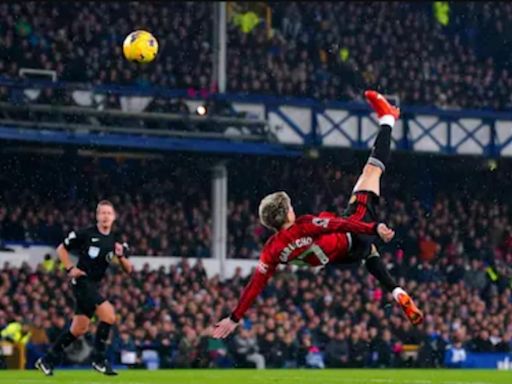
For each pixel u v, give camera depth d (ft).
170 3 138.31
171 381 63.05
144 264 118.21
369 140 140.87
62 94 124.98
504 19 158.30
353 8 149.48
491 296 134.00
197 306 113.50
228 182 142.82
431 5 153.99
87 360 103.24
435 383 63.77
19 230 124.57
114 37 133.69
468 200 152.46
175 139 130.52
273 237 46.37
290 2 145.59
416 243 140.87
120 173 135.74
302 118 137.80
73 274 64.13
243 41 140.67
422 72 149.79
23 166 131.54
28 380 62.59
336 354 113.80
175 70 134.92
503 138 147.74
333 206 144.87
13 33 127.54
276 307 116.16
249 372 79.87
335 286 123.24
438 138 144.25
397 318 119.55
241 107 134.62
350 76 144.77
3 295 106.32
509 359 123.95
